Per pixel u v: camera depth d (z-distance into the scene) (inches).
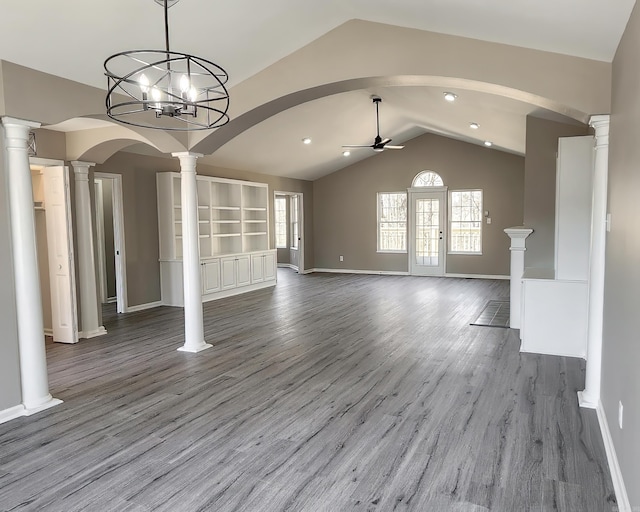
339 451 108.9
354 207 460.1
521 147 295.0
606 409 113.3
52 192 207.2
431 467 101.0
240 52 152.5
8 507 89.0
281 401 139.9
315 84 159.2
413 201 435.8
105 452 110.3
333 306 289.3
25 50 125.0
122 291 273.4
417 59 143.4
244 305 295.4
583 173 174.7
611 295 110.3
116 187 268.7
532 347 185.2
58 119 141.3
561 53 126.7
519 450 108.0
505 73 133.2
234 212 354.6
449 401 137.7
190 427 123.1
